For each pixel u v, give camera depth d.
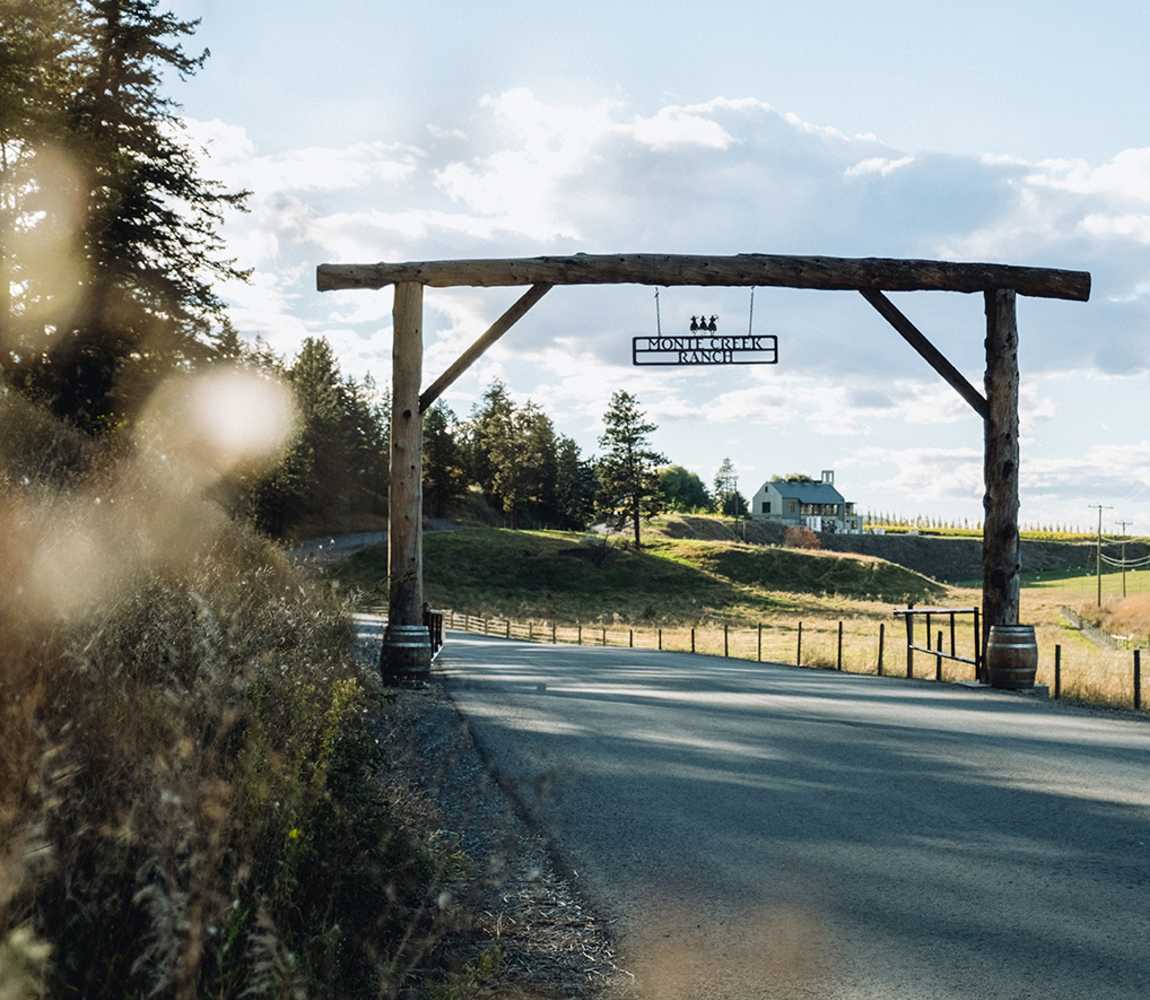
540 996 3.75
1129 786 7.65
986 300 16.02
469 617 62.00
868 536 175.38
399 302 14.94
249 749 3.69
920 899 4.92
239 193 43.03
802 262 15.62
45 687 3.67
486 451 156.62
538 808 6.63
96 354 36.91
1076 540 193.62
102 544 6.66
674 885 5.13
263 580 8.08
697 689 15.39
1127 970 4.02
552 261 15.09
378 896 3.97
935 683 17.11
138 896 2.48
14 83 34.44
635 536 119.00
